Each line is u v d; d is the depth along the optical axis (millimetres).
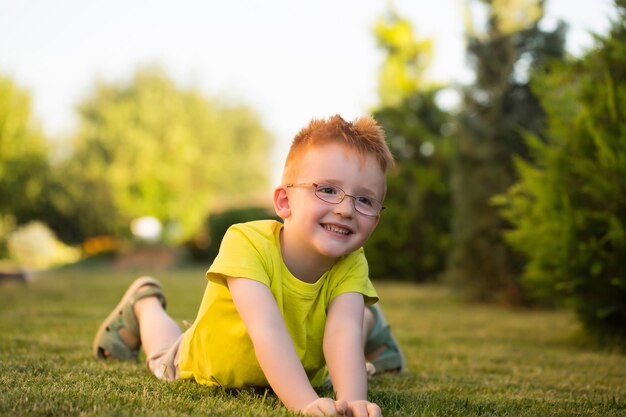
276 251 1949
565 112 4477
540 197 4480
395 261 12961
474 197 7980
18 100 20031
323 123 1941
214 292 2020
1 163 19328
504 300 7609
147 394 1859
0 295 6824
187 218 30641
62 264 20875
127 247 24062
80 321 4520
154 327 2600
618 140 4051
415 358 3445
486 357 3539
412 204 12984
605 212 4180
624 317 4254
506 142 7852
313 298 1975
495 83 8031
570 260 4203
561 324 5680
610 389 2561
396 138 13578
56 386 1929
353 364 1859
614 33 4359
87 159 30219
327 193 1860
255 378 2047
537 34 8016
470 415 1890
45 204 25828
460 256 8141
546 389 2508
